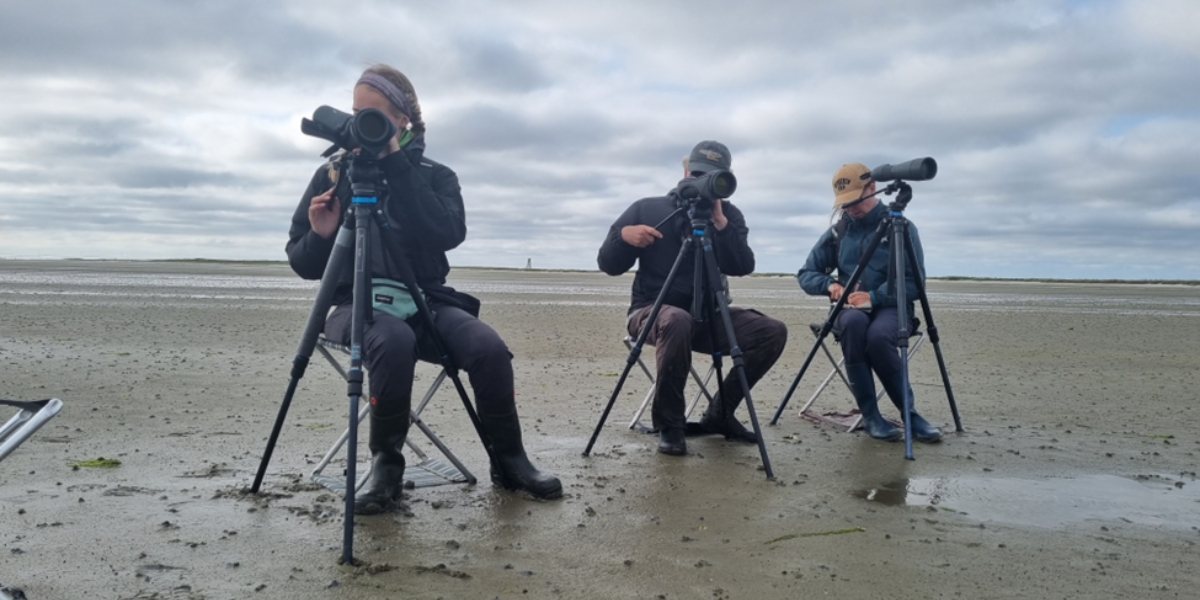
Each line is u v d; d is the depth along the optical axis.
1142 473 4.30
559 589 2.54
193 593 2.45
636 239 4.82
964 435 5.28
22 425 1.84
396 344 3.36
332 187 3.57
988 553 2.97
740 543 3.03
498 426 3.66
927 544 3.06
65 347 8.78
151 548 2.82
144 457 4.14
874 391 5.24
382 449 3.44
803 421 5.76
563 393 6.76
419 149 3.54
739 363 4.16
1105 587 2.66
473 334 3.61
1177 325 15.87
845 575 2.72
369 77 3.48
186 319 12.81
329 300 3.33
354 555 2.81
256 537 2.96
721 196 4.20
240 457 4.21
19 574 2.55
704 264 4.77
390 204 3.63
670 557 2.86
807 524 3.28
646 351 9.95
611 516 3.35
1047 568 2.83
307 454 4.32
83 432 4.66
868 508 3.54
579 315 15.91
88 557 2.72
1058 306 22.91
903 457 4.60
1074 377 8.28
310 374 7.40
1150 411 6.26
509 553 2.87
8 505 3.27
